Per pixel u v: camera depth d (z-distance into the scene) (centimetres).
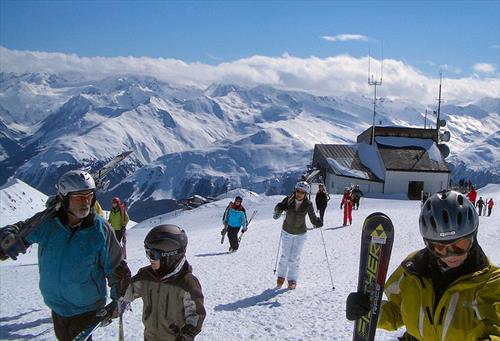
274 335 723
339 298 924
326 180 7206
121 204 1258
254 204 5347
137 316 854
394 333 698
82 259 499
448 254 279
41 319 859
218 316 830
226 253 1689
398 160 6950
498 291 274
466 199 279
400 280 311
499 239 2039
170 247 424
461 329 280
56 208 481
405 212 3572
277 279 1071
